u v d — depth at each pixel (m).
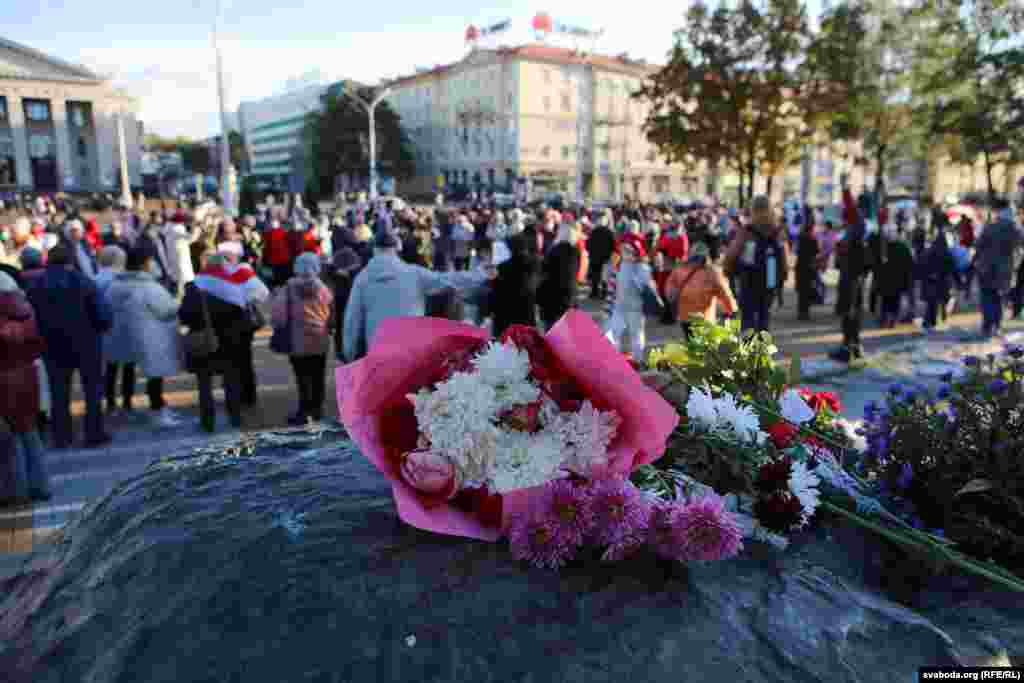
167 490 1.58
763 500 1.51
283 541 1.34
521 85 69.94
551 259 7.11
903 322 11.66
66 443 5.89
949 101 18.83
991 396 2.09
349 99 76.44
